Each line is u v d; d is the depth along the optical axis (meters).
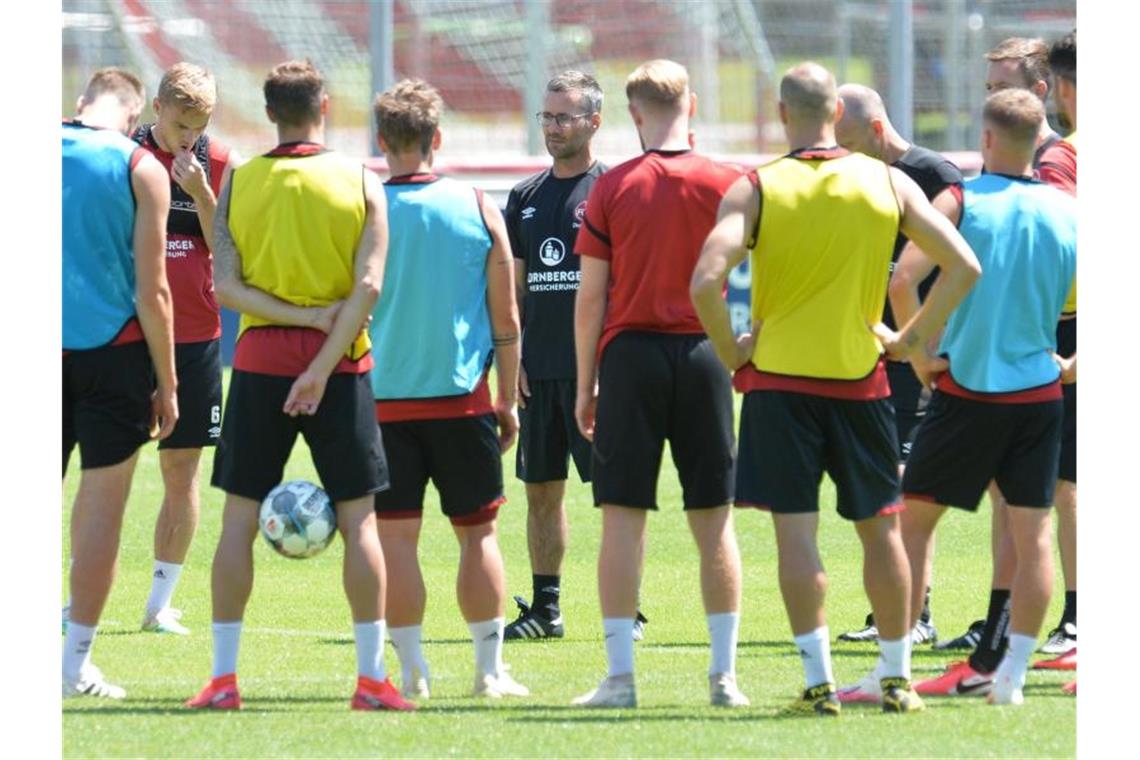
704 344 21.41
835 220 19.78
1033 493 21.28
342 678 24.28
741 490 20.28
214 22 84.69
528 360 28.83
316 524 20.73
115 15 82.62
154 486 48.81
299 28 85.69
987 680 22.33
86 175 21.41
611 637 21.62
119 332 21.78
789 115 20.42
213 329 29.02
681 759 17.98
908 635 20.94
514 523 43.38
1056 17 81.12
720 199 21.28
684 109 21.86
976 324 21.25
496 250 22.50
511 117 85.50
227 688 20.98
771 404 20.05
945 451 21.73
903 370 29.28
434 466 22.47
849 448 20.19
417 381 22.05
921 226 20.03
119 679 24.00
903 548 20.92
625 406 21.33
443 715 20.53
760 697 22.56
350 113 83.75
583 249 21.64
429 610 31.77
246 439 20.83
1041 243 21.22
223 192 21.05
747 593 33.38
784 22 84.06
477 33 85.44
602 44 86.44
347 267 20.75
